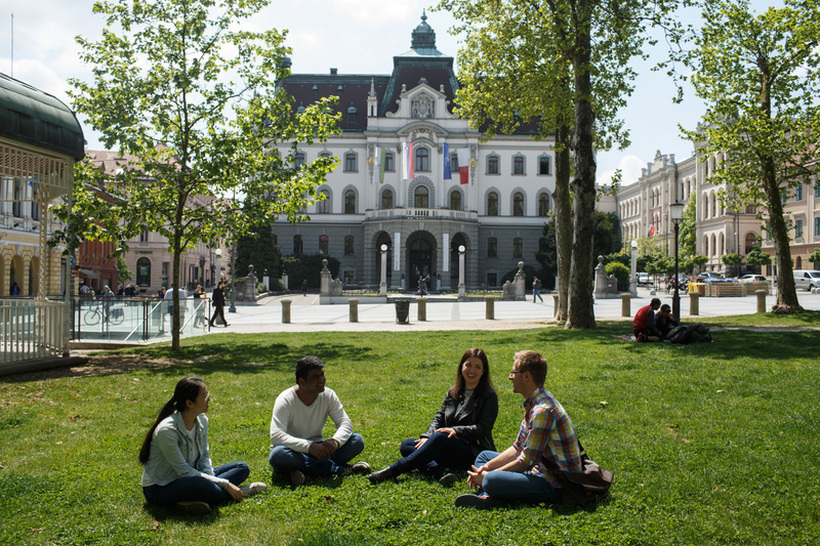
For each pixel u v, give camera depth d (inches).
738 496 208.2
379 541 178.7
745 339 626.5
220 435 297.4
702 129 987.3
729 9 944.3
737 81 960.3
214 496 207.2
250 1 628.7
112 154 2194.9
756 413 322.0
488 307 1162.0
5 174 533.0
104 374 485.4
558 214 949.2
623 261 2677.2
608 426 303.6
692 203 3417.8
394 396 384.8
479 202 2874.0
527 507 201.0
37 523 193.0
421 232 2802.7
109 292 1662.2
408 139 2790.4
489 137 970.1
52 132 497.0
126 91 610.9
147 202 630.5
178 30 621.6
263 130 650.8
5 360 487.8
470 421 241.8
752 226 3014.3
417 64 2960.1
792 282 965.8
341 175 2851.9
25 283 1494.8
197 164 610.5
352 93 3024.1
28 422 323.9
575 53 802.8
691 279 2669.8
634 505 201.5
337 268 2807.6
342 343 697.0
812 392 367.6
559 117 891.4
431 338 735.7
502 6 881.5
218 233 669.9
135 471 243.8
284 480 233.6
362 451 265.4
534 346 611.5
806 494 209.3
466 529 185.5
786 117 889.5
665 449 264.5
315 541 175.9
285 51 651.5
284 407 239.9
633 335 685.9
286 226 2842.0
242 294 1989.4
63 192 553.0
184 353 623.5
